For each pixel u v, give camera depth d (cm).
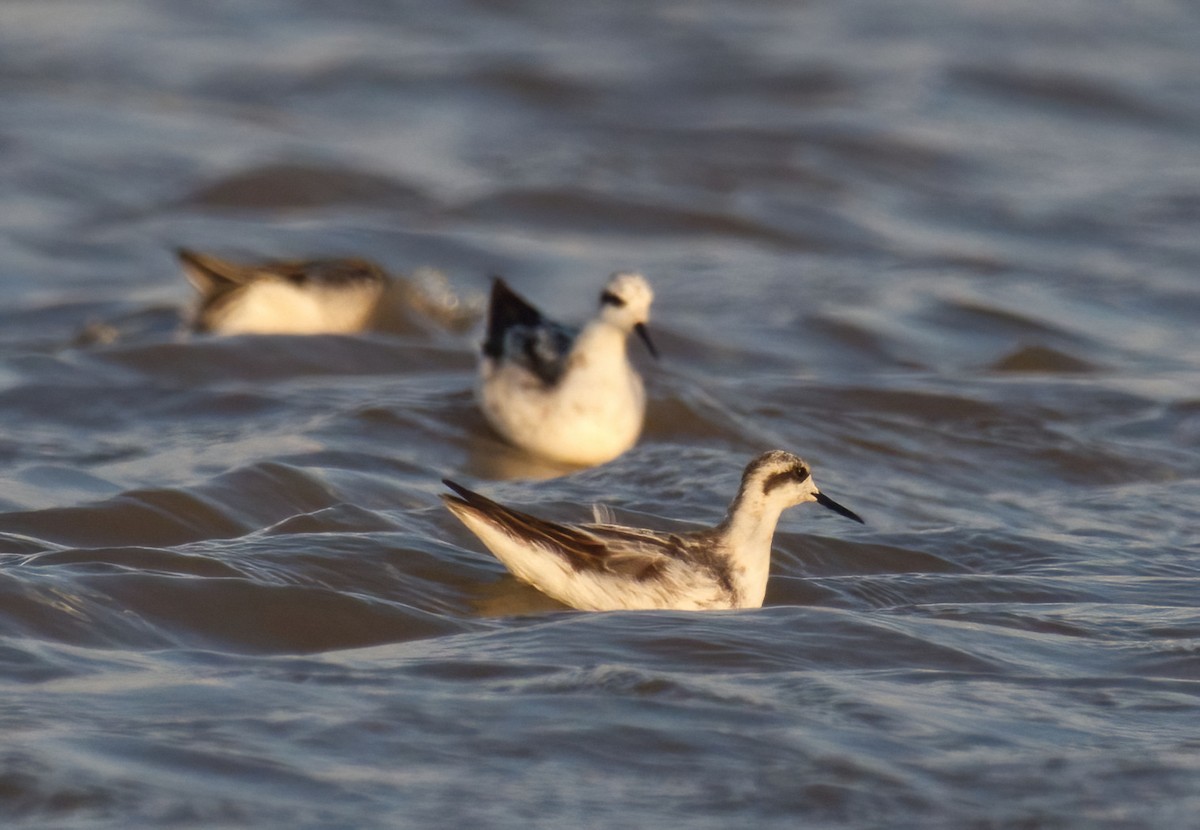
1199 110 3969
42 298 2311
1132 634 1062
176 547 1148
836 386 1869
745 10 4862
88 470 1412
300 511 1307
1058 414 1811
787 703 883
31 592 997
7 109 3384
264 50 4219
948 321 2275
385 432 1609
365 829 727
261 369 1881
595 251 2728
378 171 3139
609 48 4356
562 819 742
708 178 3209
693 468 1509
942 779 795
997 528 1369
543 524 1116
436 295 2219
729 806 760
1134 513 1459
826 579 1205
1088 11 4919
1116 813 766
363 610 1048
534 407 1580
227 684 892
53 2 4494
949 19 4750
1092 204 3133
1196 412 1830
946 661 980
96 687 877
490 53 4181
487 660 947
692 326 2158
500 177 3175
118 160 3133
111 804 734
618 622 1028
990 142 3600
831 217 2956
